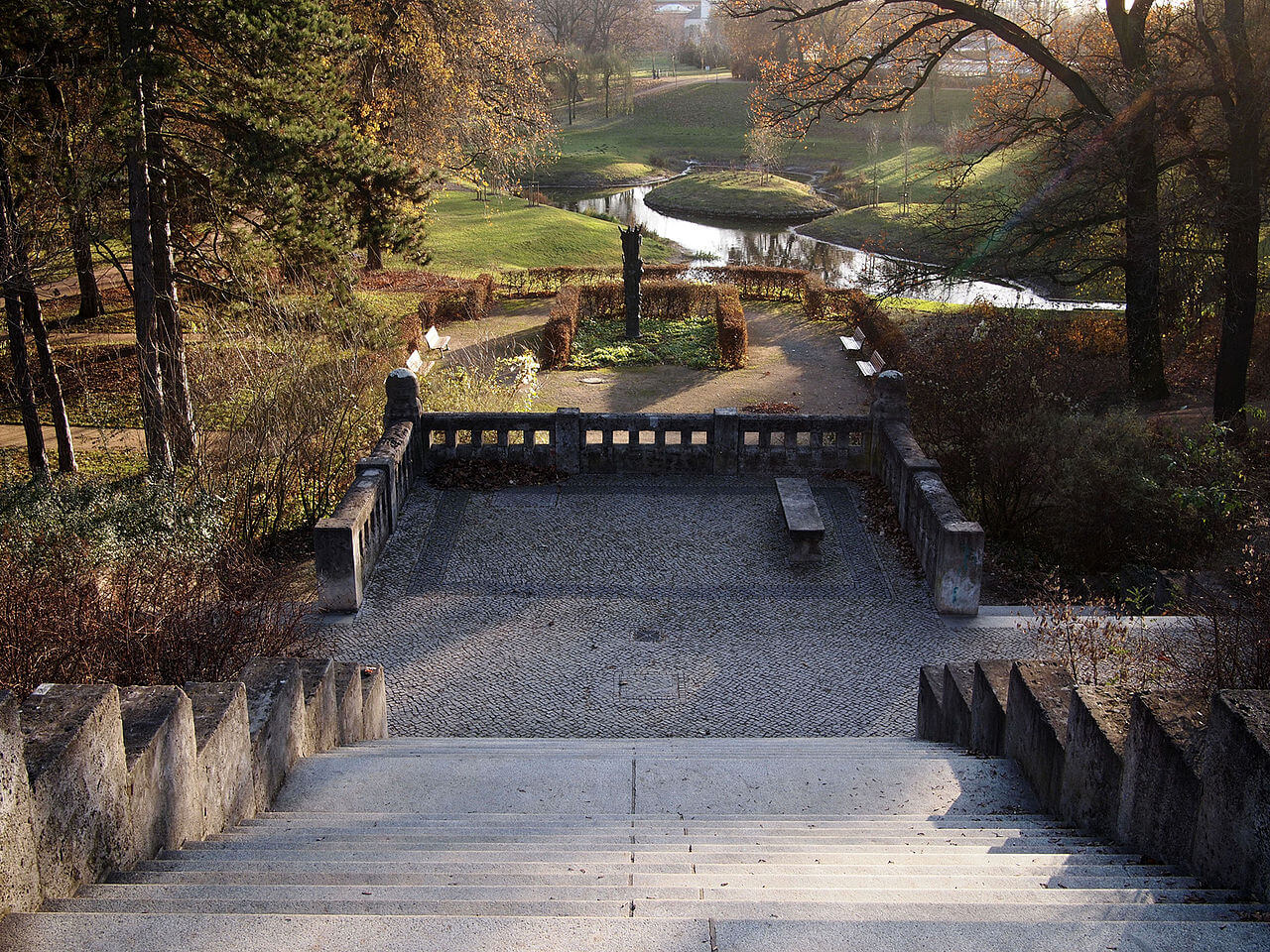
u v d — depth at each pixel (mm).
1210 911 3436
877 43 28000
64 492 13273
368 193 20562
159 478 14758
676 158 93312
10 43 17891
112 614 8945
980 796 7000
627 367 29922
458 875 4285
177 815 5176
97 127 18000
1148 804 5070
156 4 17766
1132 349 24719
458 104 38750
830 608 12781
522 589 13203
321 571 12461
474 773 7336
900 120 87312
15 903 3656
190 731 5340
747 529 14836
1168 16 22984
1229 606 10000
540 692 10977
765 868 4520
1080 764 6051
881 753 8148
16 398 20641
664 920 3176
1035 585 15070
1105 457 15562
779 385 27953
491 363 29891
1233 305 21641
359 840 5371
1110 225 25250
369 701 9578
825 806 6949
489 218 55938
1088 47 27203
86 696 4387
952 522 12562
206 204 20297
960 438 18328
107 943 3123
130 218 19047
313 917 3215
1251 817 4059
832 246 58281
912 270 25859
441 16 36000
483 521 15008
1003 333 21422
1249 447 18578
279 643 10320
